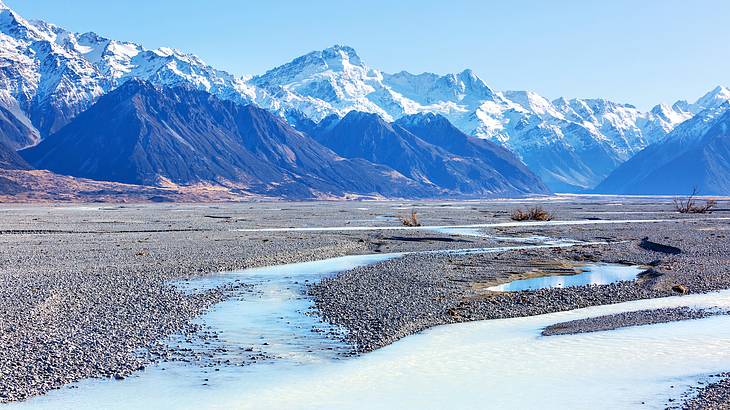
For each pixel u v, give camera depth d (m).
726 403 17.42
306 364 21.19
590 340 23.91
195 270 40.38
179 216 106.00
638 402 17.86
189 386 19.14
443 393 18.77
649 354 22.06
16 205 175.88
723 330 25.05
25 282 34.34
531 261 45.25
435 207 160.88
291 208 150.62
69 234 67.19
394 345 23.47
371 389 19.14
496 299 31.28
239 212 124.31
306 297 31.45
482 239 62.66
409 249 53.97
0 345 21.95
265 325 25.80
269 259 46.00
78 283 34.25
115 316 26.52
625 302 30.75
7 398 17.83
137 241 58.81
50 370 19.91
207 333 24.53
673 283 35.47
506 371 20.62
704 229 74.12
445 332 25.31
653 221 92.88
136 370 20.33
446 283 35.66
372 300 30.64
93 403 17.80
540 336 24.58
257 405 17.89
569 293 32.72
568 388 19.08
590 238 64.19
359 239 62.12
